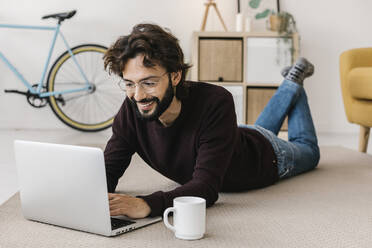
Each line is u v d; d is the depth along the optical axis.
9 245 1.11
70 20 4.31
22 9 4.29
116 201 1.20
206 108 1.37
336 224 1.29
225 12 4.36
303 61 2.08
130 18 4.33
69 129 4.38
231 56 4.09
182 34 4.36
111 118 4.16
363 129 2.92
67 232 1.20
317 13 4.40
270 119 2.08
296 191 1.71
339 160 2.45
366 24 4.43
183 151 1.43
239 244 1.11
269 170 1.74
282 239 1.15
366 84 2.74
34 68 4.32
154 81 1.19
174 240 1.14
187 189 1.28
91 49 4.14
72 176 1.16
